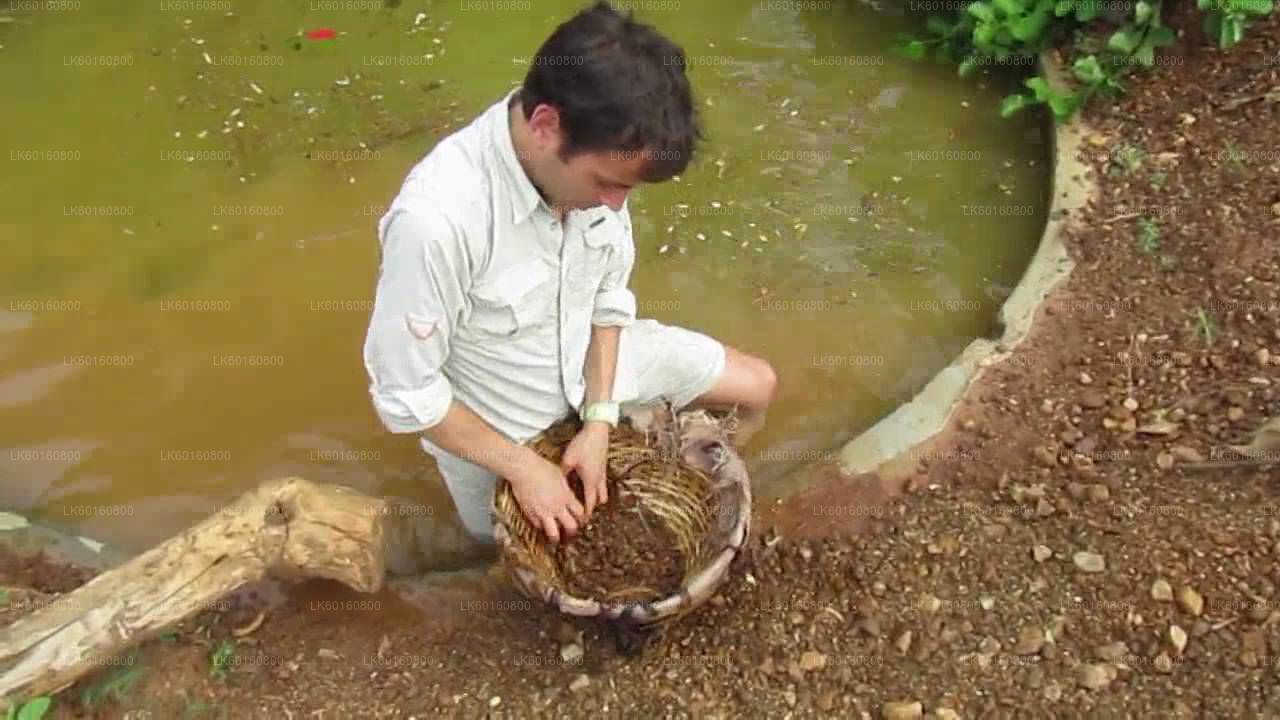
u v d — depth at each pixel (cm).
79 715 241
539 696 244
